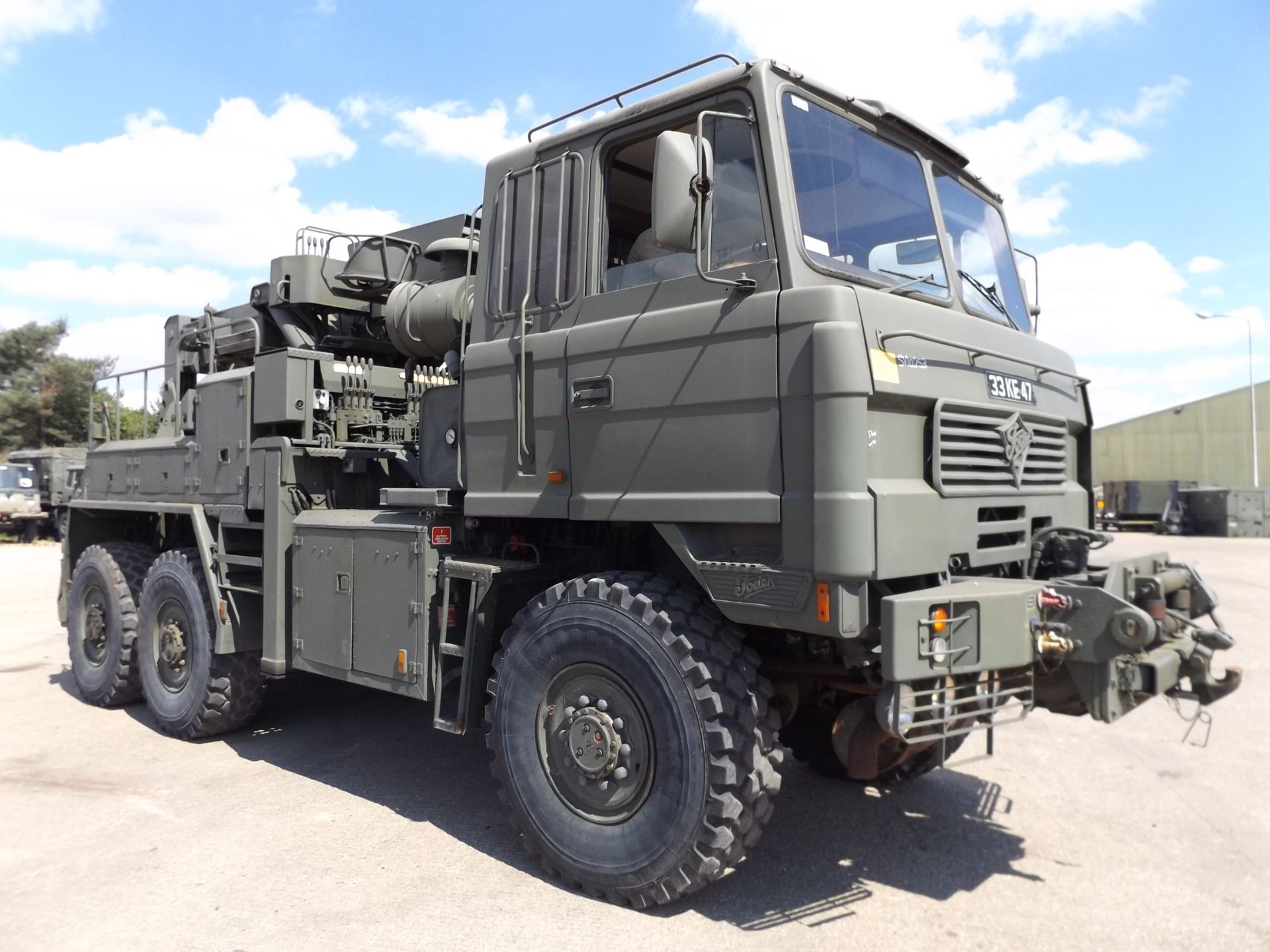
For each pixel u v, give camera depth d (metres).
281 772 5.05
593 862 3.44
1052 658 3.19
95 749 5.48
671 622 3.31
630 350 3.52
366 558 4.41
